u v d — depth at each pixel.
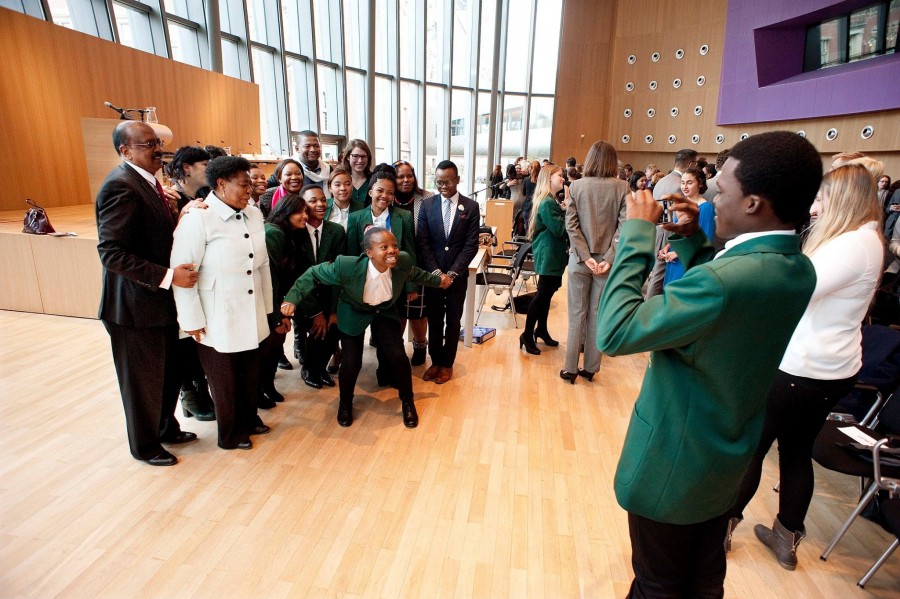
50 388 2.93
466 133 13.26
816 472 2.44
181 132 6.91
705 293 0.91
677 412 1.03
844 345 1.60
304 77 8.95
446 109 12.41
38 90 5.36
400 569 1.75
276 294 2.64
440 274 2.94
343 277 2.43
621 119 14.12
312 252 2.85
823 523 2.07
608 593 1.68
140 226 2.04
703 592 1.20
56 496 2.04
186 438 2.48
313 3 8.59
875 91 8.23
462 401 3.03
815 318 1.61
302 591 1.64
